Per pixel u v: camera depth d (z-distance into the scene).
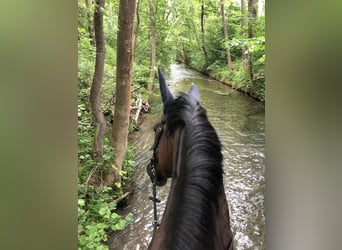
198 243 1.06
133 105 9.02
